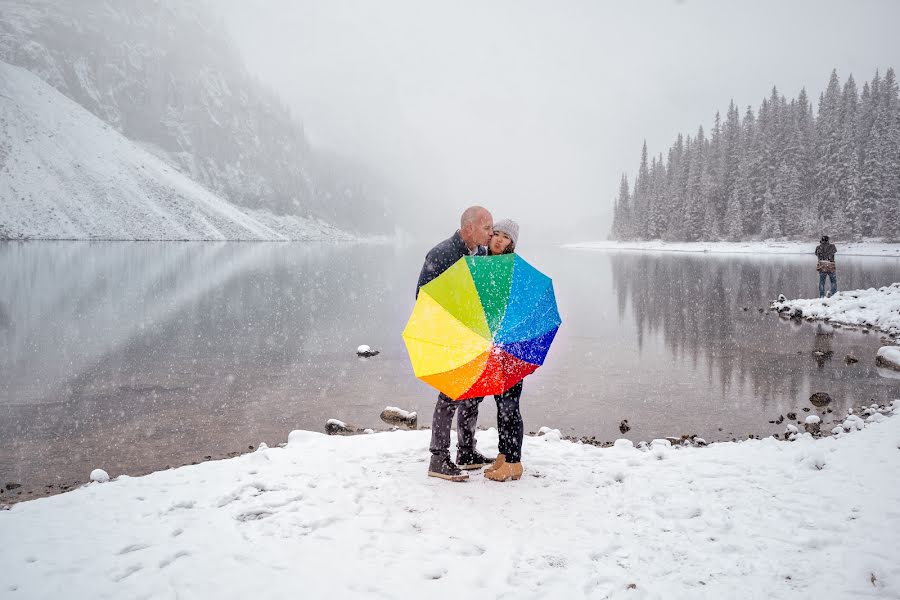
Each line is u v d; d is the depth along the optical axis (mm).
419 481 4008
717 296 21172
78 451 5477
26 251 45469
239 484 3947
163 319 15031
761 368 9414
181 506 3602
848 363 9727
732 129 73312
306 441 5195
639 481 3973
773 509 3406
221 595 2506
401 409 6926
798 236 63344
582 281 28719
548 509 3520
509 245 3766
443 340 3230
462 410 4219
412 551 2959
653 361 10117
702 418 6641
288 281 28297
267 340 12312
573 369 9484
